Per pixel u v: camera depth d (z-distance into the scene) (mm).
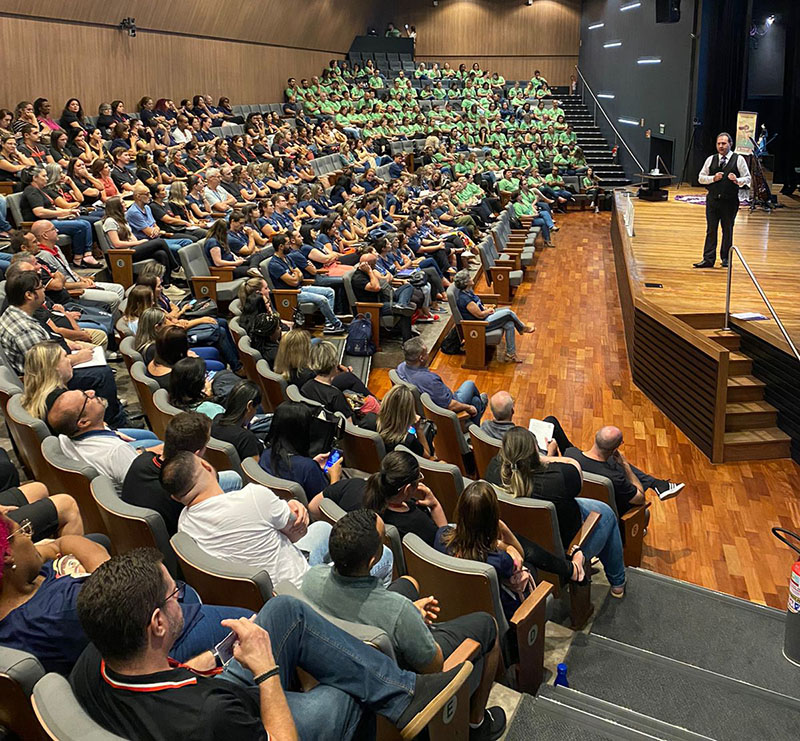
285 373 5695
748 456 7145
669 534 5895
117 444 3873
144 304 6441
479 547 3299
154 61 17109
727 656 4164
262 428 5016
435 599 3191
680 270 10500
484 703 2891
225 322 7266
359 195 15438
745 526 6023
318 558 3443
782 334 7590
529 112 26000
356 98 24969
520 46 31000
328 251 10297
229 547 3045
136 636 1812
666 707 3553
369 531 2570
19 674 1990
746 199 15164
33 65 13570
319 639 2256
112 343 7117
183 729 1792
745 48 18016
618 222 15164
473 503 3256
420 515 3590
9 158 9414
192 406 4738
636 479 5242
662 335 8070
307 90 23844
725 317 8328
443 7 30969
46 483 4090
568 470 4121
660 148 21547
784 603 5066
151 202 9914
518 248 13461
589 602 4352
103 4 15008
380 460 4727
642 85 22312
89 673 1915
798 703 3629
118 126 12430
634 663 3885
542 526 3908
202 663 2256
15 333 5293
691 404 7457
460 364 9383
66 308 6777
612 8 25344
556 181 21578
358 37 28812
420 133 22625
